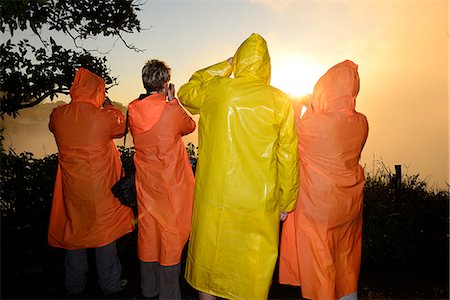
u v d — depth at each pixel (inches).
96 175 124.8
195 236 104.4
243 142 98.4
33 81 192.1
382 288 137.4
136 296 129.5
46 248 164.6
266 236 100.2
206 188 102.0
